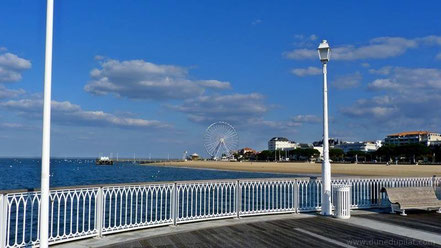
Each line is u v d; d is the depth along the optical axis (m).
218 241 8.78
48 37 6.52
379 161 169.38
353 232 9.93
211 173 111.69
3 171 98.75
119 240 8.78
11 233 15.59
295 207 12.88
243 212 12.03
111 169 137.00
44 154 6.48
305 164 159.38
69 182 59.88
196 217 11.06
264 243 8.63
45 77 6.48
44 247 6.51
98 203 9.14
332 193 13.05
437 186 16.00
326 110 12.75
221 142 129.25
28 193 7.95
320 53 12.70
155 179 73.81
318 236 9.41
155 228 10.12
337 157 195.00
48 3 6.50
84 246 8.23
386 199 14.36
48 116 6.49
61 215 18.59
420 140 196.62
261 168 130.62
